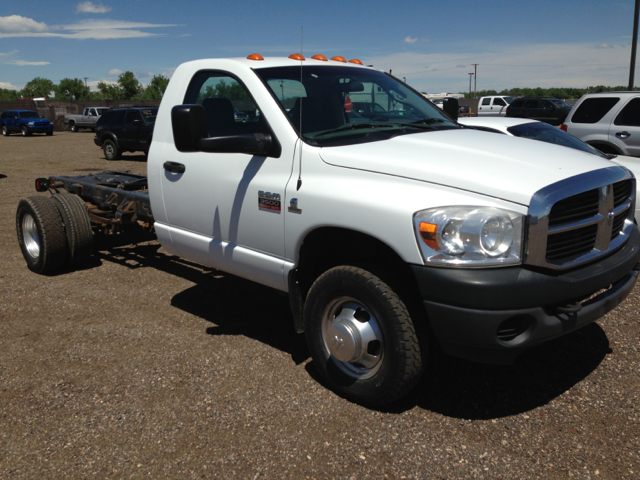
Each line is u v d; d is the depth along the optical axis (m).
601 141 9.56
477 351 2.72
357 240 3.30
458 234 2.62
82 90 109.00
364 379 3.09
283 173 3.36
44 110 43.69
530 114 24.89
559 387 3.35
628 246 3.26
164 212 4.29
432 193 2.75
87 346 3.98
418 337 2.87
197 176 3.91
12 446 2.85
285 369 3.62
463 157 2.97
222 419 3.05
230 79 3.79
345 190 3.00
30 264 5.72
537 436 2.87
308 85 3.72
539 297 2.61
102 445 2.84
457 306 2.63
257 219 3.51
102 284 5.36
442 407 3.15
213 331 4.24
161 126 4.28
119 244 6.81
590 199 2.88
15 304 4.83
